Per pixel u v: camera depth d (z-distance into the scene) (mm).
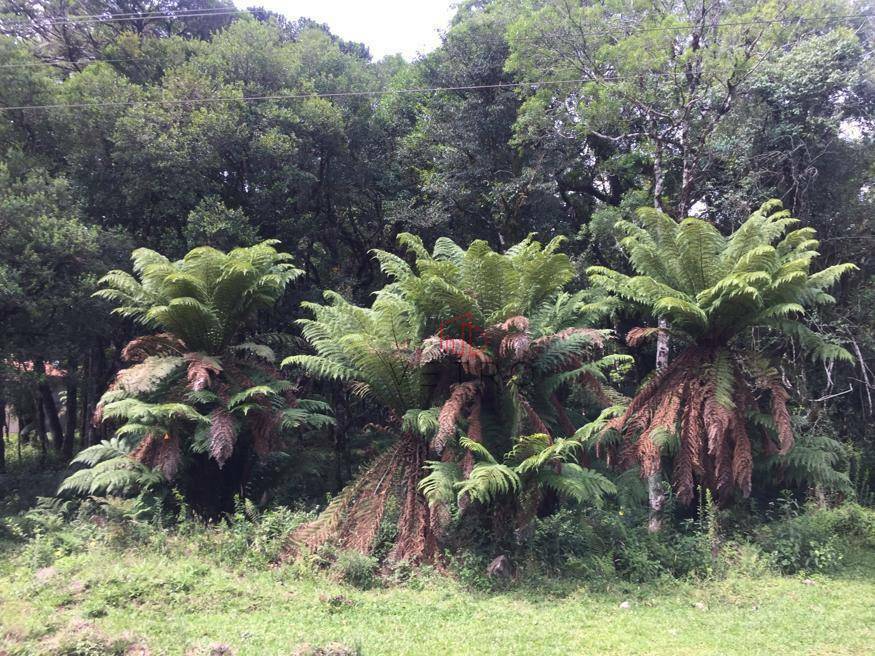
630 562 7883
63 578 6629
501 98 14906
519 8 15562
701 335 9141
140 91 13336
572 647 5586
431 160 16125
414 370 8898
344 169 15398
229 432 8781
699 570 7840
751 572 7844
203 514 10016
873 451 12461
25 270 10938
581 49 12102
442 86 15680
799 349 11719
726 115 11781
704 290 8758
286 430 13031
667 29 10680
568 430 9398
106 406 8750
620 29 11844
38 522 8594
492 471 7156
